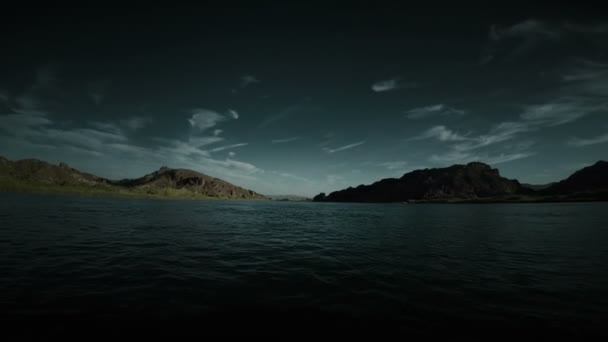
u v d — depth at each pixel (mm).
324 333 7809
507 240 26625
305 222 49719
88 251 18266
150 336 7430
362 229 37406
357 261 17125
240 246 22281
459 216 69188
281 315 8953
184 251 19328
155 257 17047
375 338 7570
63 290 10680
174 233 28875
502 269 15211
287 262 16672
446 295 11008
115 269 13984
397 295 10961
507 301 10391
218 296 10578
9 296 9844
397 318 8836
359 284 12352
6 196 111000
